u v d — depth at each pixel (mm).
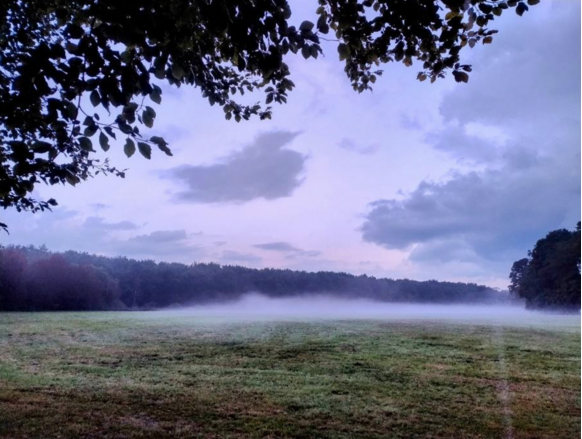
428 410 7422
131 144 2691
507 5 3684
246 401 7809
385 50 4109
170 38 2652
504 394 8250
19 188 3438
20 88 2463
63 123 2811
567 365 10344
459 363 10727
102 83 2465
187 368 10312
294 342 13609
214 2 2652
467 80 4270
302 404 7680
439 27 3727
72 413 6949
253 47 2951
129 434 6168
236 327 17344
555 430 6551
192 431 6359
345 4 3709
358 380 9297
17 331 15820
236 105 5461
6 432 6055
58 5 3287
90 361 10977
